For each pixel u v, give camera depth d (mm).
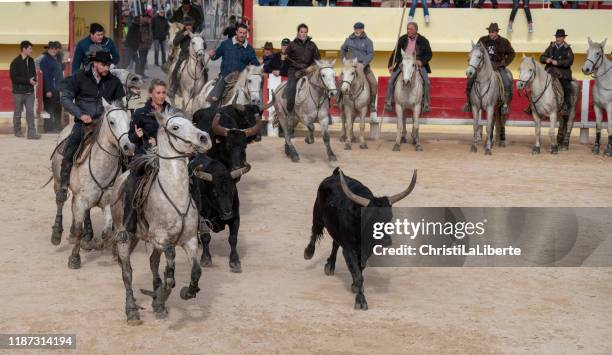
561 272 10273
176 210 7711
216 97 15484
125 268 8117
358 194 8758
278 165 17250
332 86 17031
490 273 10180
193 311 8500
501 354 7480
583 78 25219
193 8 20484
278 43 24875
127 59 27703
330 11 24828
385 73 25375
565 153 20156
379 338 7828
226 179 9320
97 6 25969
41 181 15266
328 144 17703
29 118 20250
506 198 14539
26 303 8664
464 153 19688
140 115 8734
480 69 19438
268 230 12156
